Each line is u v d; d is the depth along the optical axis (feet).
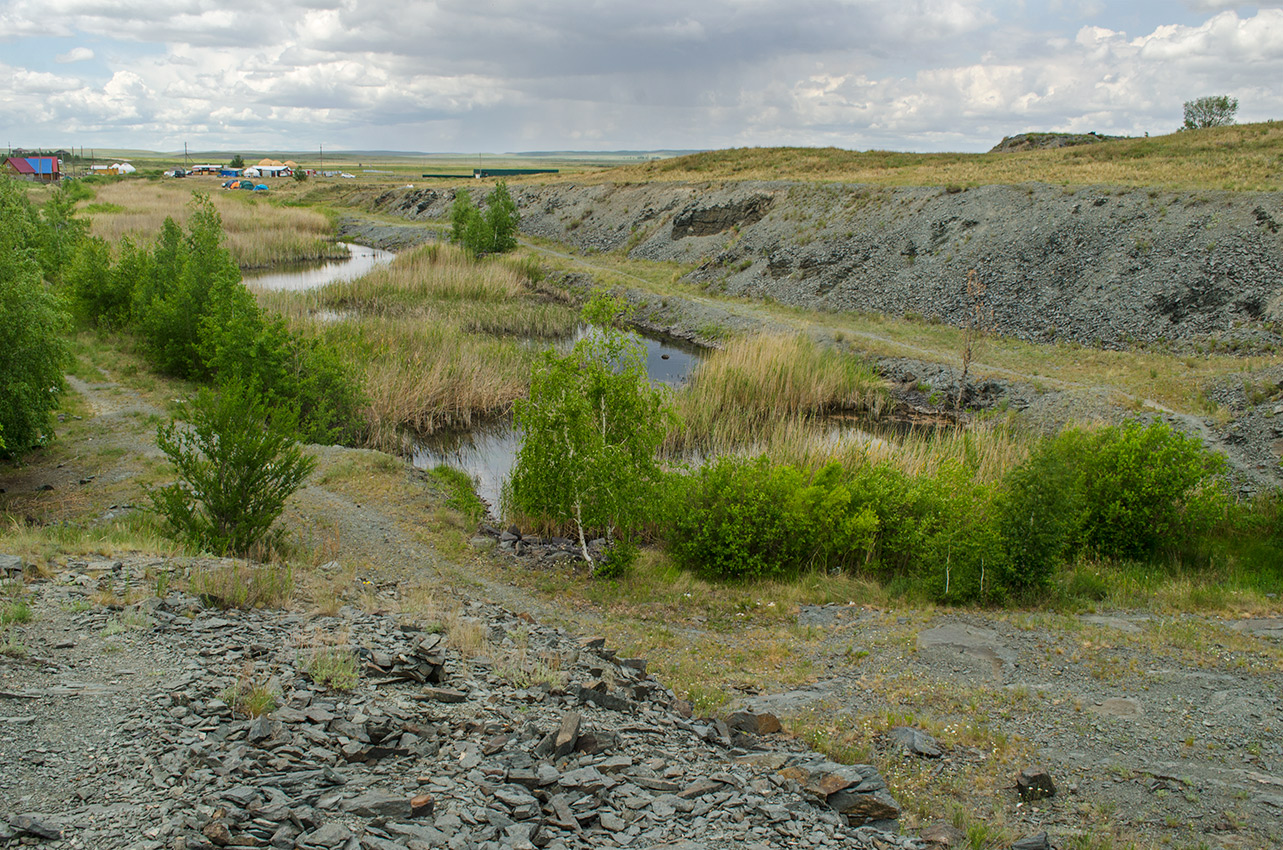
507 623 33.27
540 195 234.38
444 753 18.65
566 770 18.69
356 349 84.48
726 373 84.17
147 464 54.34
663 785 18.67
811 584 42.39
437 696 22.25
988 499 41.09
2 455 54.13
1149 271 95.14
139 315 91.76
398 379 77.77
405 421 75.61
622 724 22.82
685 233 172.86
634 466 43.83
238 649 23.49
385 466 56.95
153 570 30.73
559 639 32.04
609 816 16.67
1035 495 38.75
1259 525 49.37
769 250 145.59
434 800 15.98
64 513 45.21
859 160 203.21
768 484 46.26
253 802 14.78
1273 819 20.17
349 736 18.51
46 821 13.52
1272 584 42.01
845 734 25.03
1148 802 21.17
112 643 22.48
